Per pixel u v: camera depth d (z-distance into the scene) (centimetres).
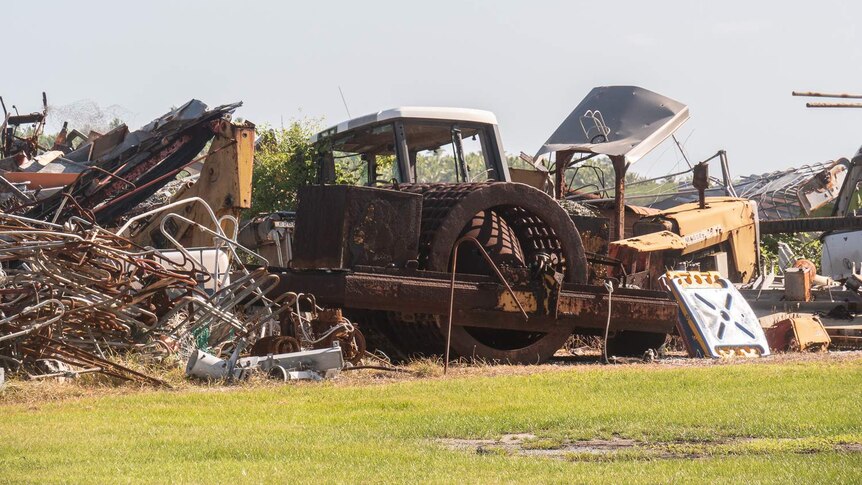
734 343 3531
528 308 3419
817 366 2711
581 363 3466
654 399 2162
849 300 4356
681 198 9044
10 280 2622
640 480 1334
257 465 1470
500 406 2083
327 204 3216
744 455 1541
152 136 4400
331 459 1515
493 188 3447
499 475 1383
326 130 3997
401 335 3447
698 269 4716
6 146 5472
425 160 4134
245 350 3012
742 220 5159
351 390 2373
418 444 1664
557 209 3569
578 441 1719
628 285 4228
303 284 3173
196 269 3011
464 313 3316
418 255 3406
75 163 4791
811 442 1622
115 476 1388
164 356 2756
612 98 5425
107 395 2370
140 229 4422
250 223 4075
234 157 4222
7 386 2377
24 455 1562
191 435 1755
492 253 3472
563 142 5425
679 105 5294
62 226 2759
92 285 2725
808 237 7362
